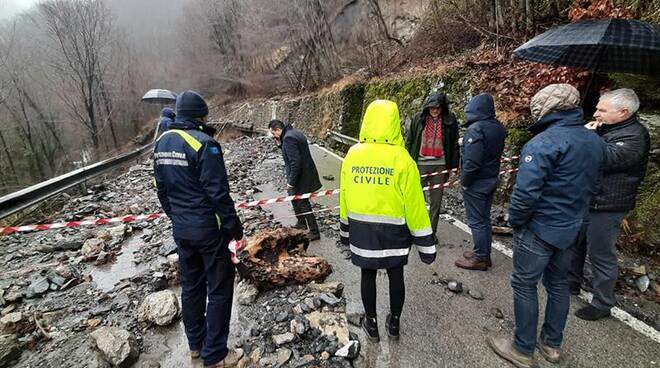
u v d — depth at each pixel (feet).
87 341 9.82
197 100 8.15
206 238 8.05
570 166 6.99
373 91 37.65
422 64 34.12
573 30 10.44
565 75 17.49
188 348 9.62
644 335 9.33
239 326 10.28
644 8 14.98
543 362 8.58
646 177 13.66
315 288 11.80
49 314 11.16
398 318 9.30
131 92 104.63
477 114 11.56
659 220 12.88
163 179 8.20
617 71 11.44
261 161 37.29
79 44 80.43
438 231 16.53
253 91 92.38
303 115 58.18
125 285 12.77
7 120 84.79
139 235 17.95
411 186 7.97
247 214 19.66
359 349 9.10
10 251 16.49
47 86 86.79
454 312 10.62
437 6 34.68
